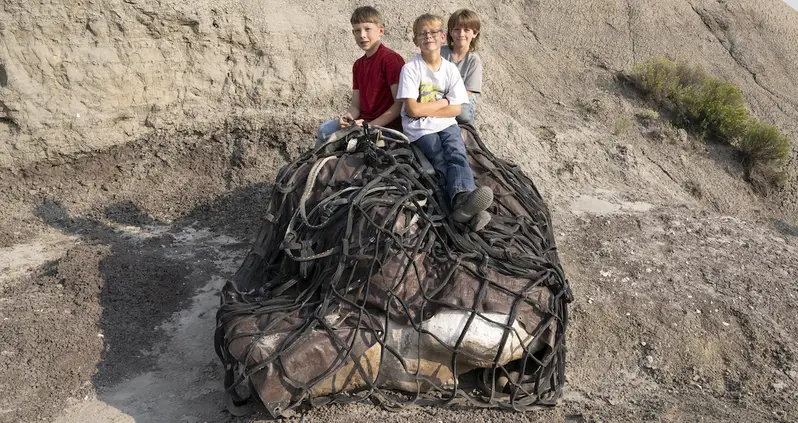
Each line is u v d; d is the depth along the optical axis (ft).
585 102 34.71
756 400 15.89
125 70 24.11
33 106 22.81
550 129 31.04
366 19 16.66
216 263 20.66
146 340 16.99
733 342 17.95
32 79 22.80
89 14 23.31
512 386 13.92
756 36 42.80
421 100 15.78
